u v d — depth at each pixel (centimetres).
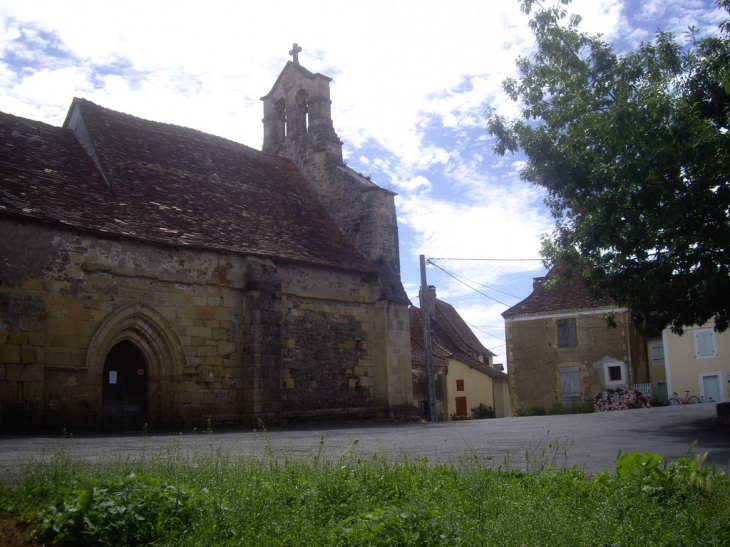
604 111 1521
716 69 1398
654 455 702
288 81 2662
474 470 706
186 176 2038
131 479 553
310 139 2538
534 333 3694
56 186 1647
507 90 1678
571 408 3281
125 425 1658
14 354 1412
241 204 2095
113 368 1661
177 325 1709
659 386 3584
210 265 1789
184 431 1560
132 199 1770
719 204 1335
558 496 642
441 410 3750
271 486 590
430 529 510
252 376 1802
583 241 1541
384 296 2233
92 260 1568
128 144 1988
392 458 855
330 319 2105
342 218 2394
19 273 1447
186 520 514
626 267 1502
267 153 2575
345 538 496
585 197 1536
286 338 1962
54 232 1516
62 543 471
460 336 4878
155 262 1678
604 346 3512
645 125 1381
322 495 586
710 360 3300
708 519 584
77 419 1502
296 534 495
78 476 575
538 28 1641
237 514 516
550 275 3862
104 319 1573
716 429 1435
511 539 504
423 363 3606
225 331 1803
